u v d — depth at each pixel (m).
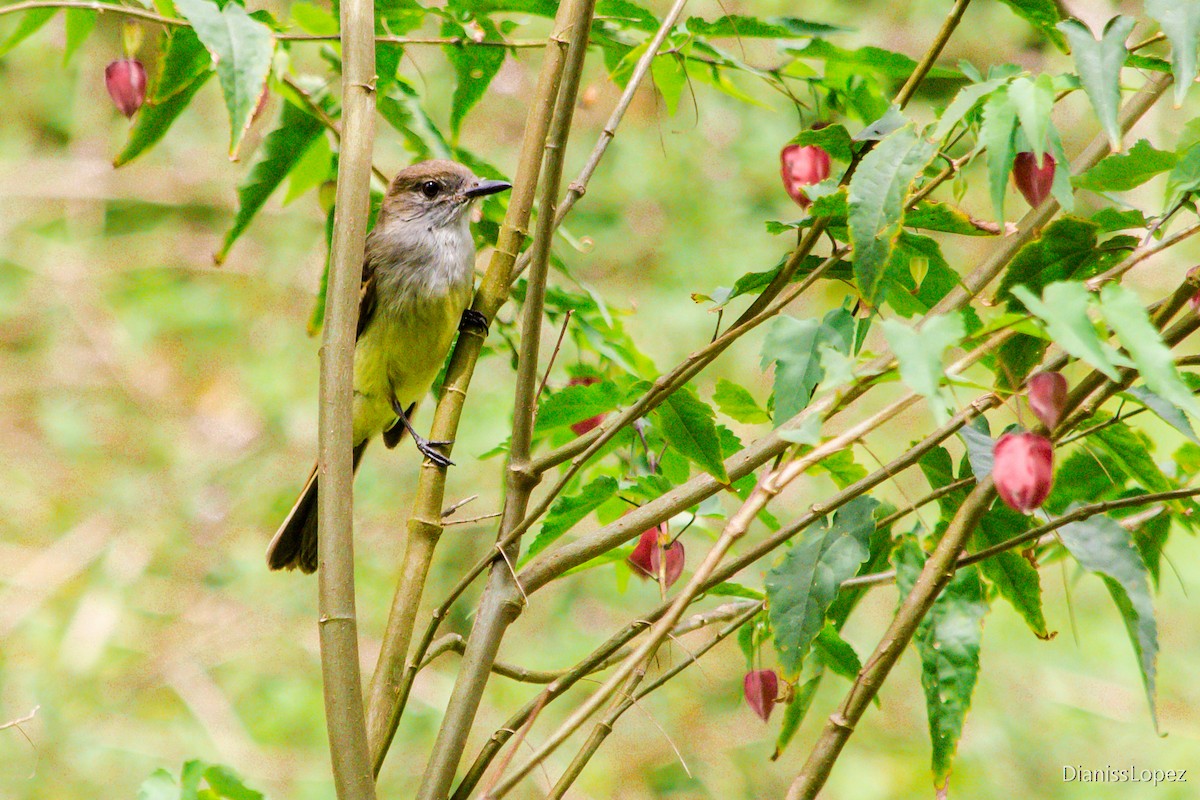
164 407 16.20
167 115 5.60
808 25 5.37
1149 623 3.91
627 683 4.15
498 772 3.65
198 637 13.71
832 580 4.06
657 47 4.96
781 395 3.92
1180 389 2.88
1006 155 3.29
